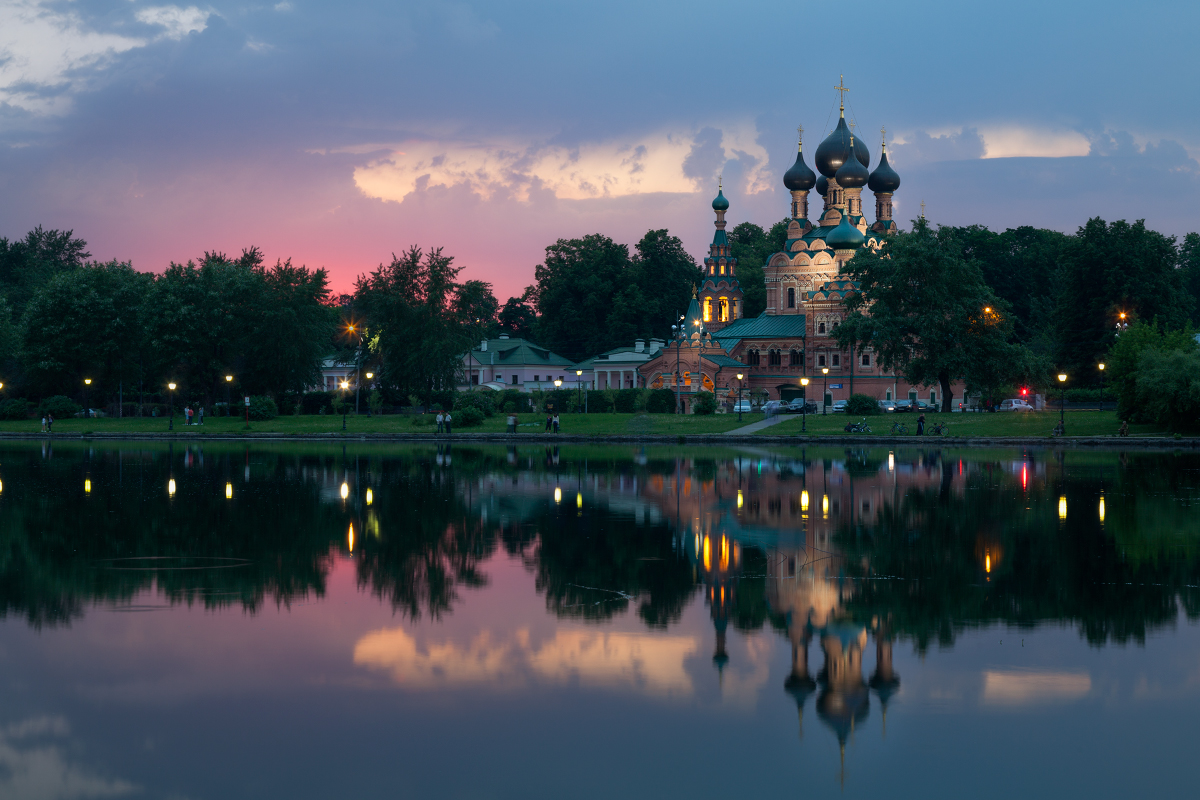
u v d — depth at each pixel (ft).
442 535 105.81
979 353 321.52
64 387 390.01
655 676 58.34
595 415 363.97
